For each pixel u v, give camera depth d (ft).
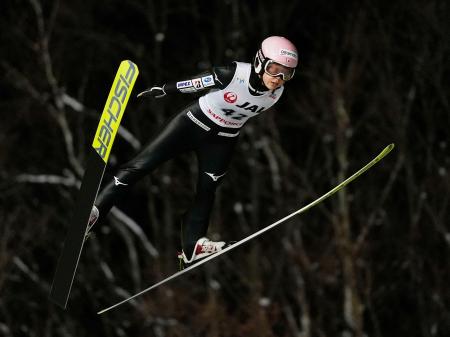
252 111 60.59
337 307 176.24
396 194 181.88
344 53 187.42
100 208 61.46
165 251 186.50
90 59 192.03
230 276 175.52
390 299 177.37
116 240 194.39
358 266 171.63
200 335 169.27
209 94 61.05
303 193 181.57
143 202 196.65
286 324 172.55
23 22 191.11
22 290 184.75
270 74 57.52
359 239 172.76
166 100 189.88
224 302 171.63
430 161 179.11
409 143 181.78
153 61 193.77
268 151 184.03
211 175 63.41
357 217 180.04
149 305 173.17
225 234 180.04
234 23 190.19
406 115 179.63
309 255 175.52
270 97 59.67
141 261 193.26
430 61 180.65
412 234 176.45
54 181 185.26
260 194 185.26
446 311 174.50
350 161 182.50
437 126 181.98
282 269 176.76
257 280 170.71
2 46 191.31
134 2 193.16
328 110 179.63
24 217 185.68
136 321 179.22
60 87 192.13
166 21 194.59
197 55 193.36
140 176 62.18
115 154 193.16
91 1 193.06
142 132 193.06
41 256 188.14
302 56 188.55
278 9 189.06
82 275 185.57
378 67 181.27
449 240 173.17
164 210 193.26
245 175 189.78
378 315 177.78
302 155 191.52
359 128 182.70
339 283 176.14
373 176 181.47
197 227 64.80
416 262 175.63
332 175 178.40
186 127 61.72
